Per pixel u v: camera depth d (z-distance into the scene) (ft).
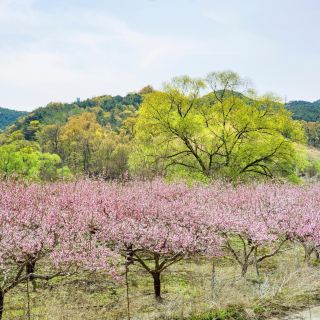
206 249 33.12
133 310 30.66
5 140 433.48
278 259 46.98
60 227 33.01
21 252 27.50
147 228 32.63
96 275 38.52
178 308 29.73
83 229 31.27
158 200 44.91
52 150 396.78
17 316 28.43
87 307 31.17
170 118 113.70
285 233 38.27
